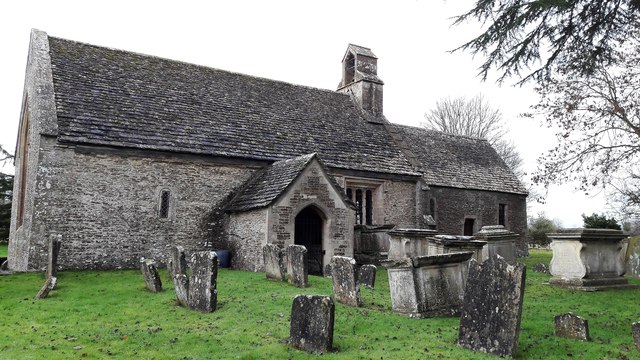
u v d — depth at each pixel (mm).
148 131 16391
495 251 16469
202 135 17484
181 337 7625
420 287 9211
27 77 18781
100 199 15156
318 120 21922
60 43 18125
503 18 9898
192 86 19766
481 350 7051
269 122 20047
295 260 11984
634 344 7277
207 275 9477
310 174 15875
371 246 19234
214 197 17156
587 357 6805
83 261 14734
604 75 15031
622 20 10180
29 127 17094
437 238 13734
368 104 24453
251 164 17953
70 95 16031
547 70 11047
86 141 14828
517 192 28391
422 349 7031
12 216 19484
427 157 26234
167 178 16375
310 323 7137
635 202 19688
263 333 7832
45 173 14359
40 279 12703
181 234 16406
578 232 13133
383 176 21156
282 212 15133
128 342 7398
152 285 11375
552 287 13438
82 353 6812
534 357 6797
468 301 7406
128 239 15508
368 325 8398
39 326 8328
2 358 6504
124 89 17609
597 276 13531
